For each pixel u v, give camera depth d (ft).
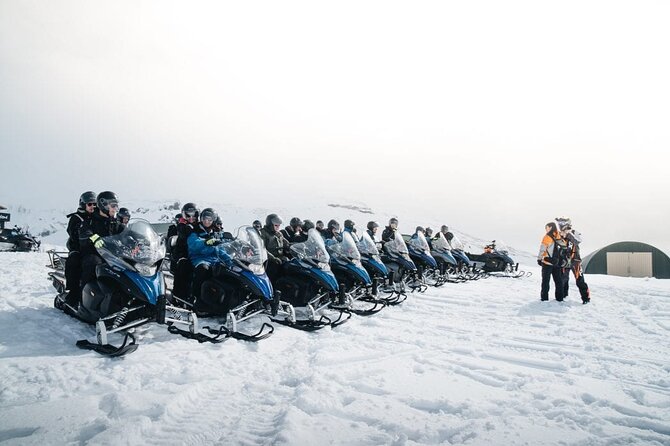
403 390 12.66
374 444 9.46
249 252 19.30
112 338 16.34
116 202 18.48
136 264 15.64
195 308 19.45
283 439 9.27
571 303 29.19
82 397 11.16
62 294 19.15
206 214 20.86
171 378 12.96
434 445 9.55
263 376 13.60
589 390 12.87
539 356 16.31
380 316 23.76
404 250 33.14
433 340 18.49
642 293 33.88
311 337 18.65
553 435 9.96
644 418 10.78
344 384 13.14
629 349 17.54
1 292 24.23
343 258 25.45
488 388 13.00
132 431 9.26
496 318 23.63
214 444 9.31
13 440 8.92
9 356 13.69
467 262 46.80
